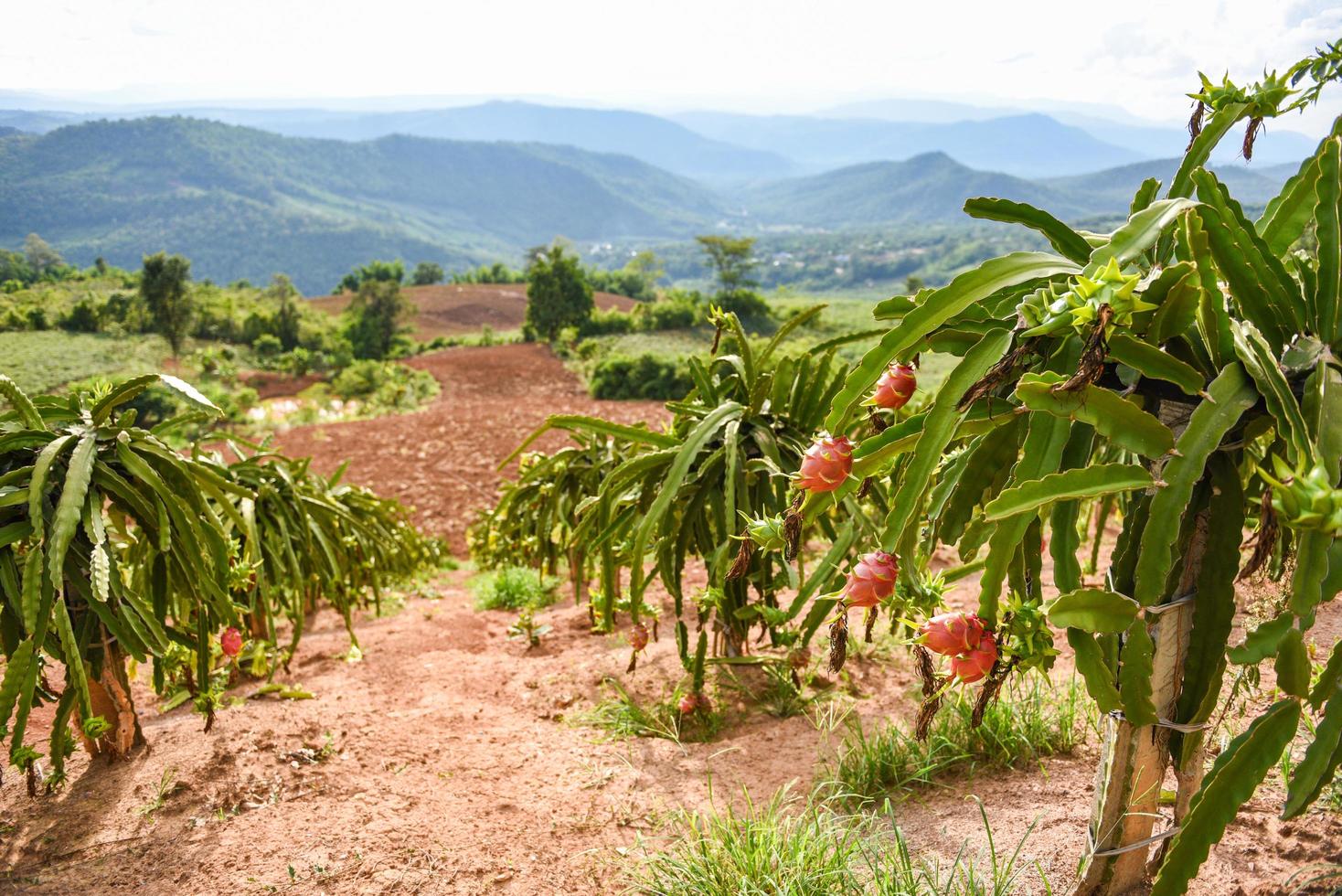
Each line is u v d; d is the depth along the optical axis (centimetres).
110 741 297
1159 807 196
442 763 302
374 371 3547
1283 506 94
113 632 264
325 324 6625
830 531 342
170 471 288
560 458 483
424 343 7012
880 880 196
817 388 336
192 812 265
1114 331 120
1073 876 194
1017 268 129
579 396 3045
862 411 208
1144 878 172
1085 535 398
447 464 1359
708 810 260
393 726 335
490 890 225
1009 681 287
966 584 435
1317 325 128
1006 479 146
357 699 369
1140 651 125
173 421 308
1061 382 111
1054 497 118
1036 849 207
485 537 760
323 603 605
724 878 211
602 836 250
